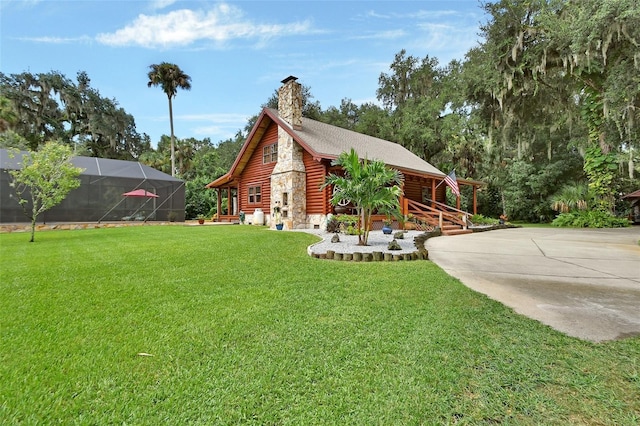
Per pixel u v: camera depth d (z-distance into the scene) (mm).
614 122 11141
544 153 23766
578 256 7109
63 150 10422
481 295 4090
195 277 4945
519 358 2486
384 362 2443
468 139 23969
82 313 3418
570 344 2703
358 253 6559
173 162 28953
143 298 3916
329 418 1833
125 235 11031
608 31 8773
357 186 8094
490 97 14422
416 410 1903
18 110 31312
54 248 7961
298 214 13758
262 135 16750
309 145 12883
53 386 2127
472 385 2146
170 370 2322
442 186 21188
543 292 4266
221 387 2121
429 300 3895
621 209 22625
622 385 2119
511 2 11602
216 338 2832
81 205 17281
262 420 1816
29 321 3193
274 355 2541
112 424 1789
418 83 29609
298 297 3994
